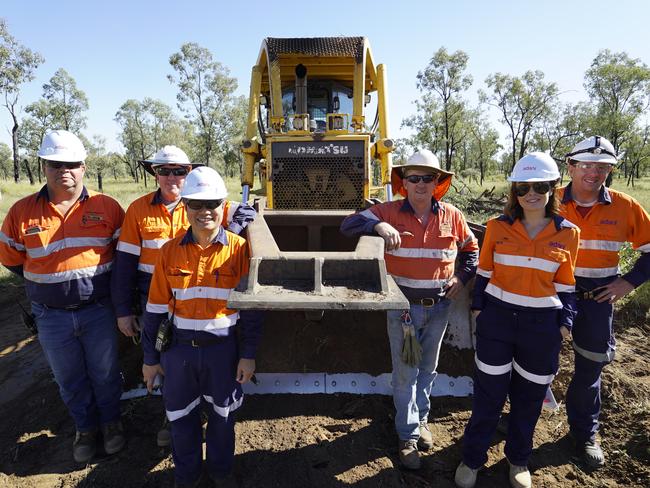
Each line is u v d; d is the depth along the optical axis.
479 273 2.70
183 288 2.40
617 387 3.61
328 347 3.73
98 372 3.01
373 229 2.75
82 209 2.89
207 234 2.40
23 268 2.92
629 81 37.88
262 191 6.39
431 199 2.89
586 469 2.87
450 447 3.08
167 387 2.48
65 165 2.74
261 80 6.13
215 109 47.22
